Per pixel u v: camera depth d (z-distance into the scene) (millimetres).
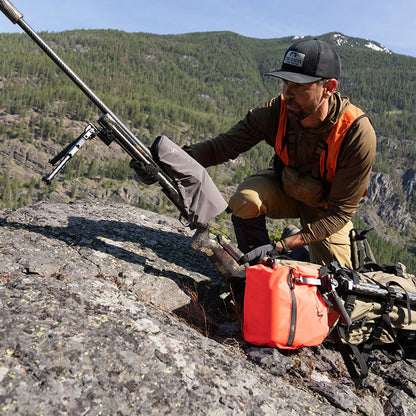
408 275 3459
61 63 2588
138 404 1879
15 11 2361
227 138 3607
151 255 3758
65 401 1764
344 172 3098
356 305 2971
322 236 3227
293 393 2490
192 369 2225
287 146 3363
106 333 2230
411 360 3416
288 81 2834
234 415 2029
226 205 3156
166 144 2900
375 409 2736
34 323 2117
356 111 3029
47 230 3652
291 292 2775
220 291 3621
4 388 1716
